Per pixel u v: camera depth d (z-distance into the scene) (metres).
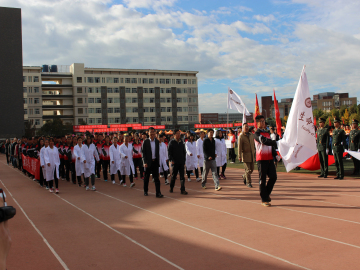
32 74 90.12
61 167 15.82
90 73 95.19
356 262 4.36
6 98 62.16
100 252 5.05
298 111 12.13
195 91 104.75
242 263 4.44
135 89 99.00
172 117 102.12
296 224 6.28
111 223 6.80
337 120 11.99
